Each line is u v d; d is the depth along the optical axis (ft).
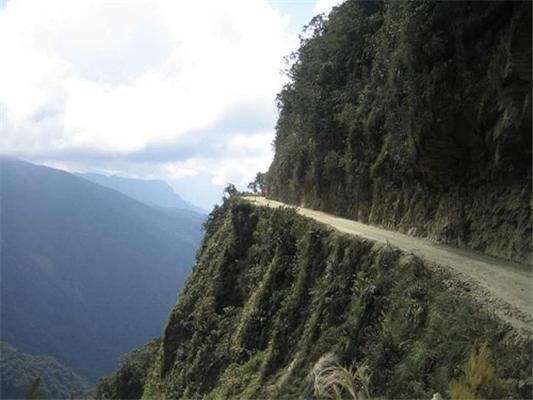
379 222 83.46
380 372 37.76
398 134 74.33
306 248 73.82
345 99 107.14
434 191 69.41
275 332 68.28
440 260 51.26
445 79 60.49
